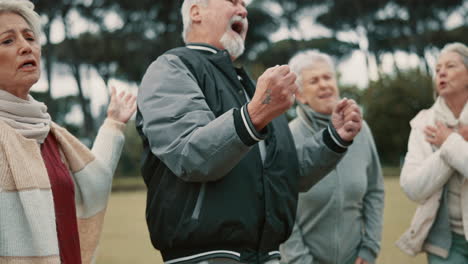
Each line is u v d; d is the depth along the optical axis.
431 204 3.58
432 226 3.61
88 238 2.79
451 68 3.69
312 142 2.94
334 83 3.89
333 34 46.59
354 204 3.80
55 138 2.64
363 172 3.84
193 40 2.93
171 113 2.48
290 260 3.70
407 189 3.62
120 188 26.81
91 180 2.75
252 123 2.31
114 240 10.29
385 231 9.44
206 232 2.48
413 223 3.64
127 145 34.72
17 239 2.24
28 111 2.45
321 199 3.70
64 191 2.50
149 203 2.66
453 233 3.59
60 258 2.41
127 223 12.91
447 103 3.77
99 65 42.38
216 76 2.71
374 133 30.73
